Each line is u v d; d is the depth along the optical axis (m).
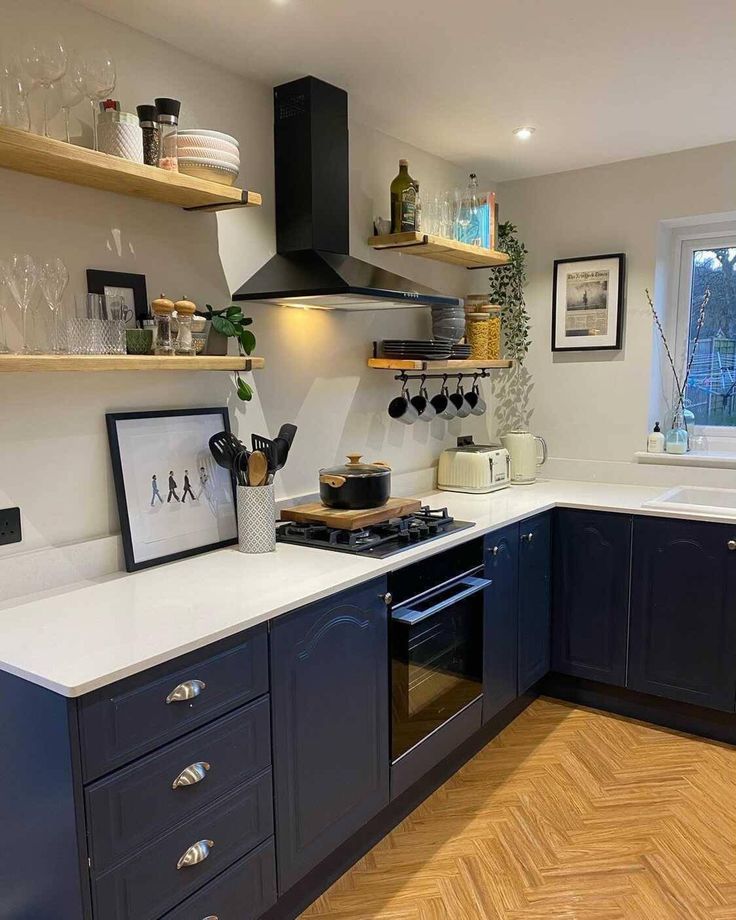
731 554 2.84
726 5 2.01
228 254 2.45
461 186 3.64
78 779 1.38
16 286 1.79
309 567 2.16
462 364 3.28
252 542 2.32
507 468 3.59
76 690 1.35
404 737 2.34
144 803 1.50
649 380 3.60
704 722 3.01
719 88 2.62
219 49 2.26
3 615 1.75
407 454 3.42
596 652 3.21
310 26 2.11
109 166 1.78
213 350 2.31
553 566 3.30
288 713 1.87
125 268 2.12
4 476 1.87
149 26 2.10
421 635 2.40
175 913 1.59
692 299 3.66
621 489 3.56
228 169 2.13
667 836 2.35
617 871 2.19
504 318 3.97
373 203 3.07
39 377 1.93
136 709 1.47
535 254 3.86
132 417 2.16
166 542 2.24
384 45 2.24
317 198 2.54
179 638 1.58
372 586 2.14
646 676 3.09
